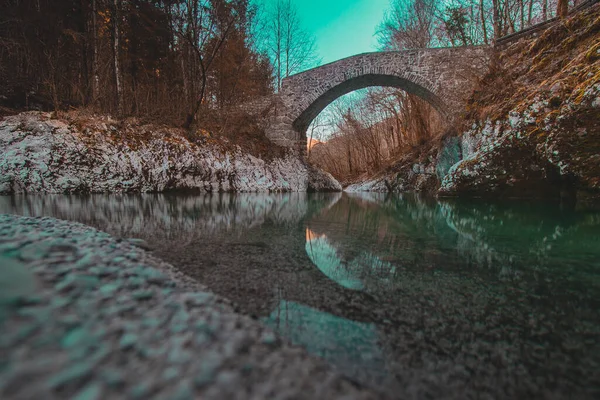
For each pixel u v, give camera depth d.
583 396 0.82
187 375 0.64
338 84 14.03
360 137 24.64
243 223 3.98
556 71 6.79
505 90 8.06
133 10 9.95
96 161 7.77
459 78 11.48
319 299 1.48
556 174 5.35
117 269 1.29
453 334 1.16
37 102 8.61
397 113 21.05
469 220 4.38
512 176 6.48
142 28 11.09
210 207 5.80
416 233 3.46
